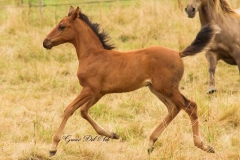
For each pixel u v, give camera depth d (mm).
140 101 15031
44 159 11188
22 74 17906
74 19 11844
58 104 15188
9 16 23516
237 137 12258
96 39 11812
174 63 11094
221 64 18969
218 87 16766
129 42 21562
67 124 13438
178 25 22469
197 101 14086
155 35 22109
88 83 11492
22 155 11164
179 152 11117
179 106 11203
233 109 13508
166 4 24391
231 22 15953
